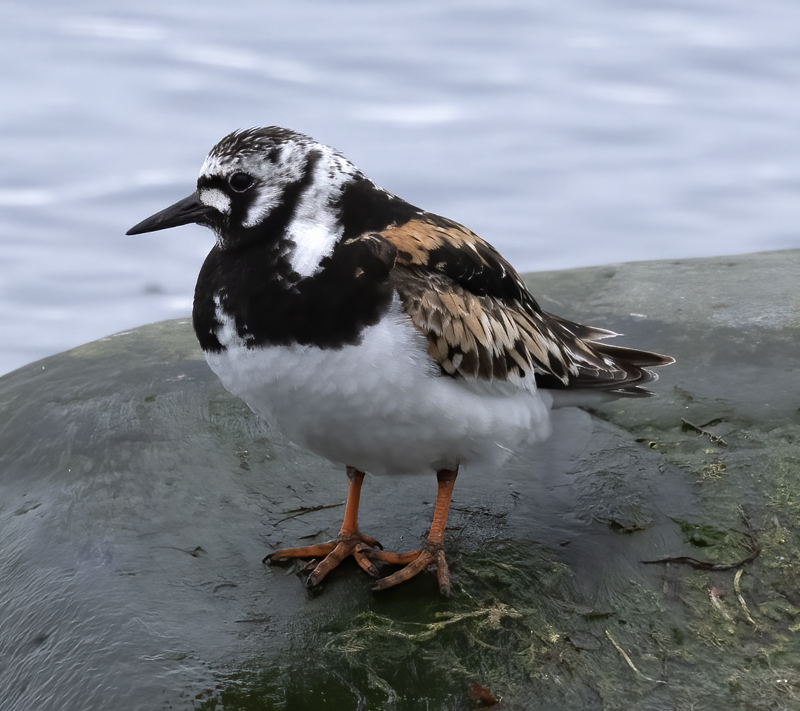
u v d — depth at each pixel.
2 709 8.02
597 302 14.73
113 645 8.16
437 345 8.23
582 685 7.79
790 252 16.62
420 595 8.81
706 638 8.36
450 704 7.58
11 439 11.64
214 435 11.38
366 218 8.51
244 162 8.27
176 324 14.79
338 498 10.42
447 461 9.13
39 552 9.53
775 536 9.58
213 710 7.52
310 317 7.90
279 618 8.54
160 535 9.68
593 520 9.88
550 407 10.11
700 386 12.17
